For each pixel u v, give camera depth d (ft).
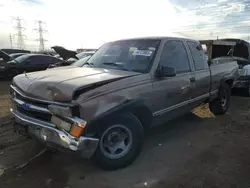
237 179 10.45
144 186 9.95
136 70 12.35
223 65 19.17
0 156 12.25
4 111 20.10
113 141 10.89
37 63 41.50
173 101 13.55
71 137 9.18
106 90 10.12
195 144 14.21
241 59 31.91
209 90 17.37
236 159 12.32
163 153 12.95
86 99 9.43
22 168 11.17
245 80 27.58
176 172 11.00
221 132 16.29
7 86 34.88
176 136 15.48
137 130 11.44
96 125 9.87
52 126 9.66
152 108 12.21
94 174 10.80
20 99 10.93
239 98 28.22
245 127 17.37
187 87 14.46
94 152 10.12
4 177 10.43
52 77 10.96
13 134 15.03
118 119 10.69
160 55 12.92
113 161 10.89
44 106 9.95
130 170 11.16
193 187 9.86
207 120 18.97
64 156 12.32
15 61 40.19
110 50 14.66
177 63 14.14
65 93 9.40
